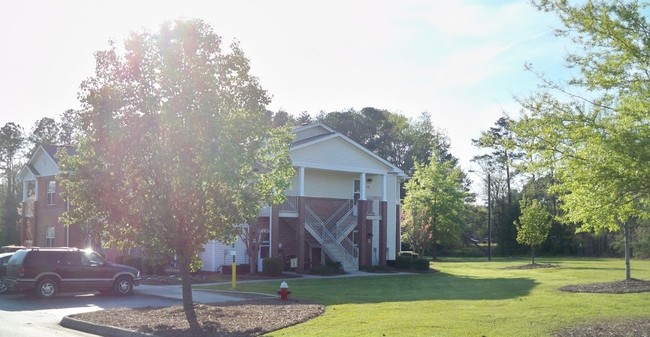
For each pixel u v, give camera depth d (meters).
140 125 13.12
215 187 13.37
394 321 13.92
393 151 92.12
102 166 13.40
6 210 53.69
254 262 32.28
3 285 23.81
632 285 22.61
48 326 15.35
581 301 18.11
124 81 13.37
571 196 12.45
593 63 11.00
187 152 13.12
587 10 10.62
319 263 36.84
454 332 12.27
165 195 13.20
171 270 30.31
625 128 10.31
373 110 92.75
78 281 22.33
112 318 15.35
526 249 74.25
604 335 11.79
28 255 21.97
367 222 39.56
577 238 70.62
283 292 19.38
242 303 18.55
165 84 13.10
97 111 13.24
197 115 12.90
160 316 15.51
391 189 42.88
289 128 15.26
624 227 25.19
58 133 82.06
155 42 13.28
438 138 94.00
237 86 13.99
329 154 36.41
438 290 23.17
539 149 11.05
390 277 31.44
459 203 58.81
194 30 13.29
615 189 10.48
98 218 13.94
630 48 10.40
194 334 12.85
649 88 10.30
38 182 40.88
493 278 30.55
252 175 14.19
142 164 13.25
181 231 13.46
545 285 24.97
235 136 13.38
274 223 33.34
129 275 23.11
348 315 15.25
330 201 38.34
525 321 13.76
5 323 15.88
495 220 79.81
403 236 53.28
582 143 10.74
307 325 13.69
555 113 10.86
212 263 32.81
